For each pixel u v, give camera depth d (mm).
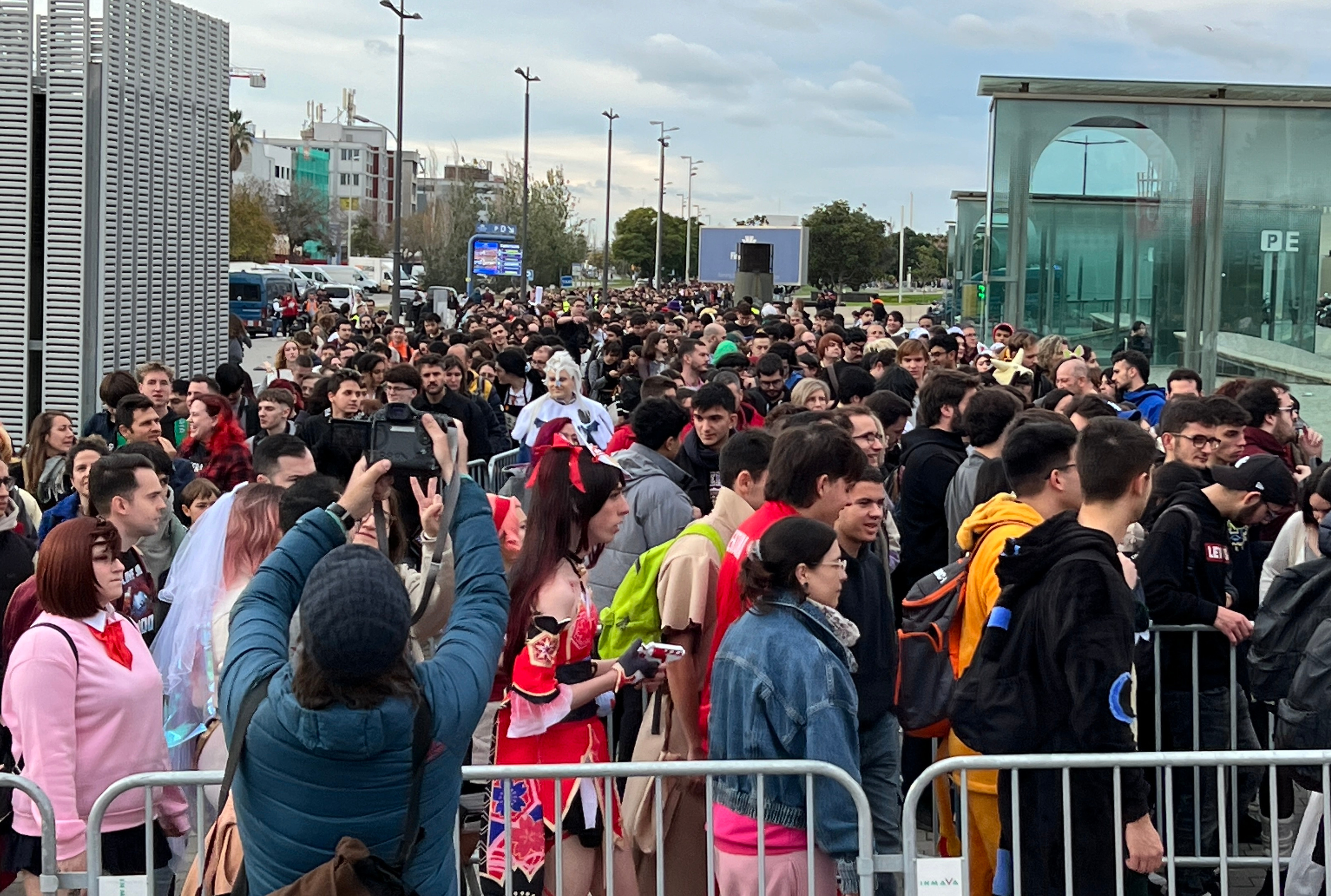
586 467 4512
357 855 2652
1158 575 5477
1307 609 4980
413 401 9820
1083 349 13727
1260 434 7512
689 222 94688
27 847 4523
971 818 4887
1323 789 4188
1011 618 4277
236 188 88000
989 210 18000
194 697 4957
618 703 5855
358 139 154000
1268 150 17500
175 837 4812
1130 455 4504
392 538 3596
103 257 16531
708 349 14297
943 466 7285
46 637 4547
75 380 16359
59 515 6898
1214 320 17656
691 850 4781
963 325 20859
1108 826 4102
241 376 11703
